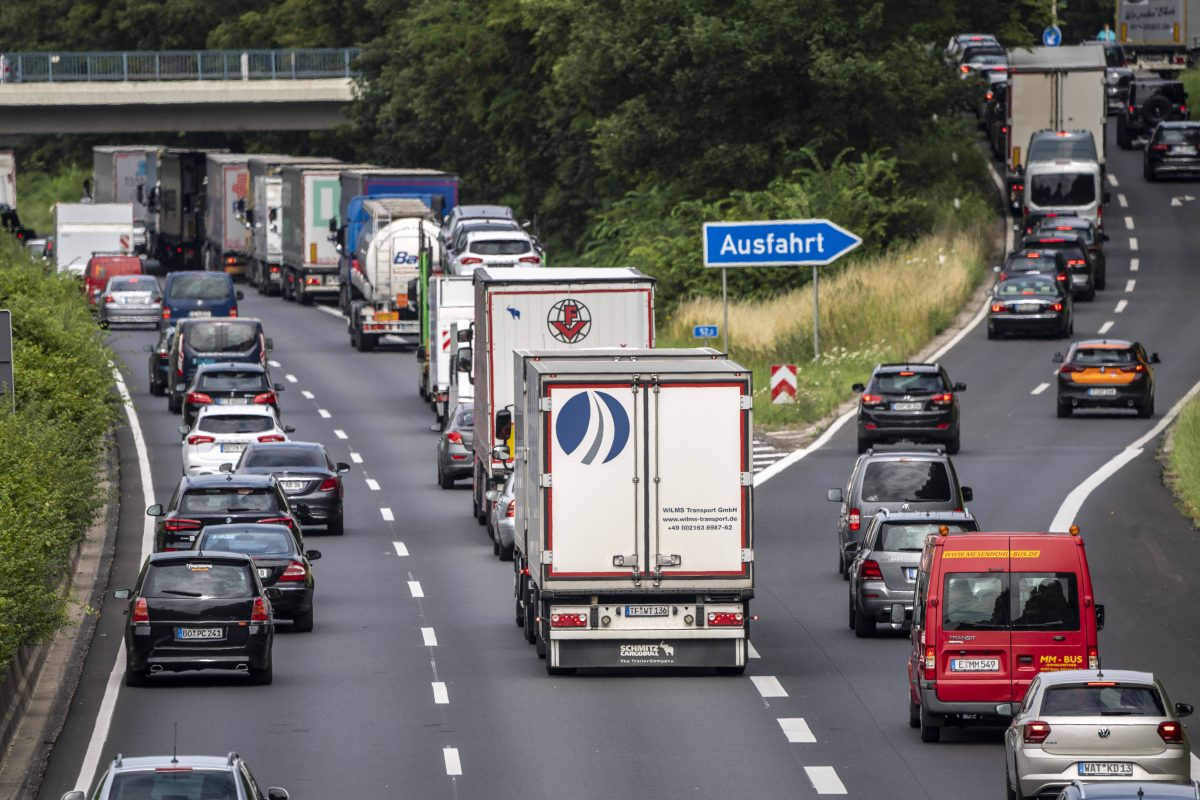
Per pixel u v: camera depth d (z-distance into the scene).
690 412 88.56
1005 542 74.81
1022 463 153.25
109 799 50.50
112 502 148.88
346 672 91.62
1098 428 169.25
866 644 97.06
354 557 126.44
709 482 88.81
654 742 75.94
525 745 75.62
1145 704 62.53
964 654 74.31
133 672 87.88
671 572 88.88
